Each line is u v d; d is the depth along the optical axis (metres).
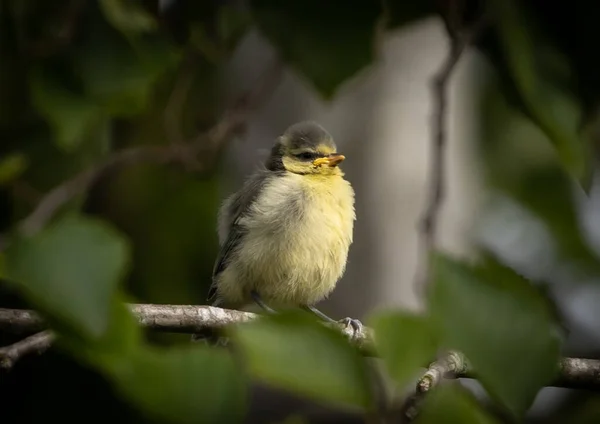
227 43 11.89
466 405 4.32
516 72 9.16
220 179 13.63
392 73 12.63
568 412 11.23
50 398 10.72
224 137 12.42
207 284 13.25
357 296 12.16
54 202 11.05
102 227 5.11
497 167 14.73
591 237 16.17
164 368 4.75
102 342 4.85
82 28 10.12
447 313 4.43
